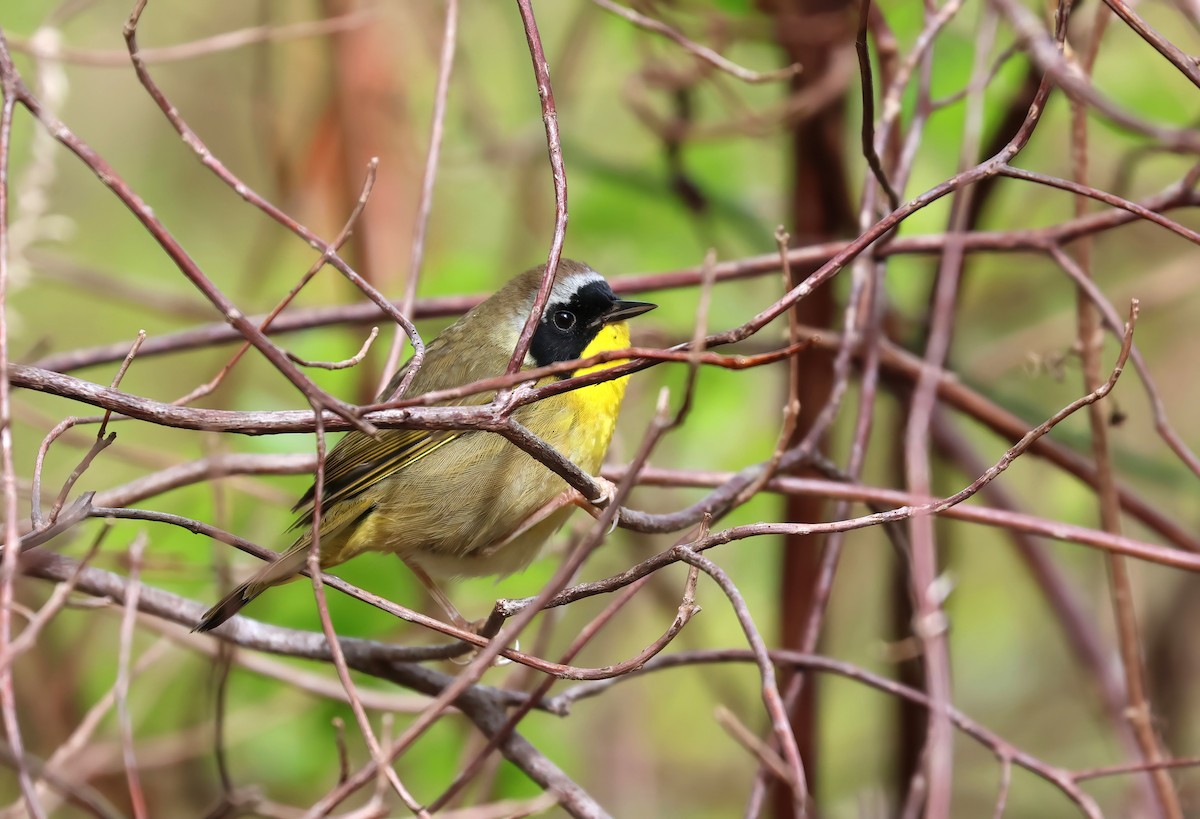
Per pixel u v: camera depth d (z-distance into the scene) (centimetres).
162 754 998
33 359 848
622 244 1249
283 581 718
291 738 1033
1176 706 1164
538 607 503
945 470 1059
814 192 1041
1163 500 1252
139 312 1438
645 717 1330
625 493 500
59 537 754
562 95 1258
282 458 812
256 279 1224
